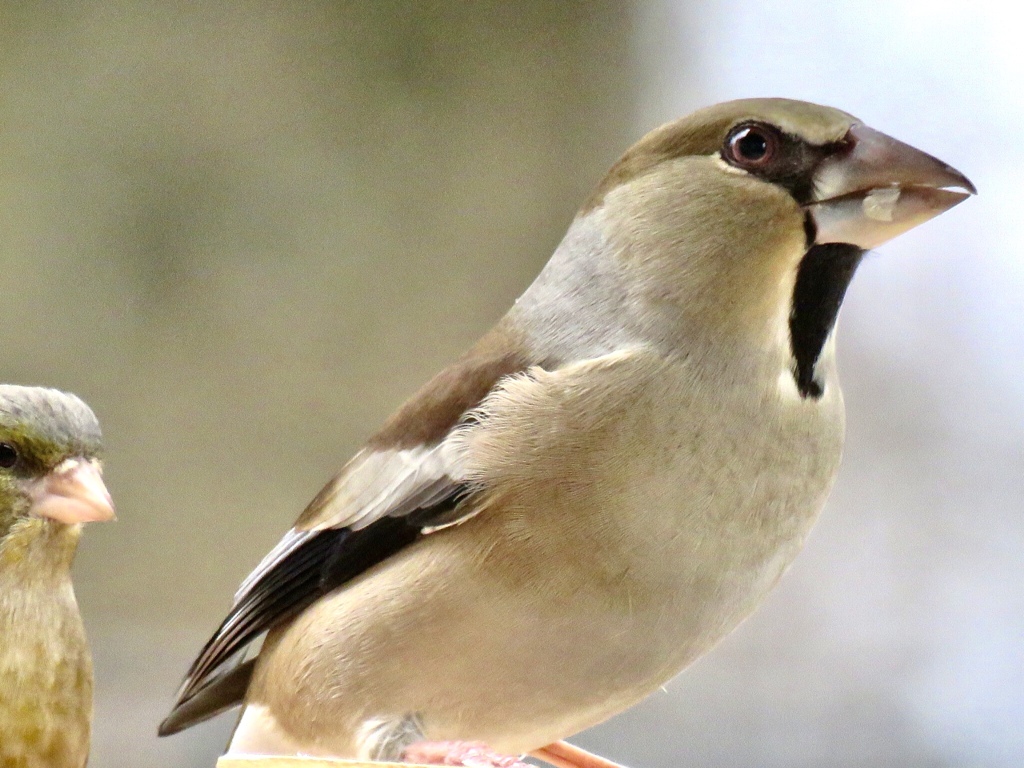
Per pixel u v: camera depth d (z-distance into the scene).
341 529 2.52
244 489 3.08
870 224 2.51
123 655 2.95
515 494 2.50
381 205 3.18
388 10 3.21
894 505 3.43
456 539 2.51
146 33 3.12
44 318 3.05
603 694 2.51
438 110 3.23
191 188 3.12
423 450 2.52
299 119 3.17
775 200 2.51
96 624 2.98
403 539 2.52
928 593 3.30
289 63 3.17
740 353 2.51
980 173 3.32
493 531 2.51
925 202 2.51
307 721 2.52
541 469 2.50
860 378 3.51
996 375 3.46
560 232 3.28
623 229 2.52
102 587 3.01
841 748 2.98
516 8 3.29
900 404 3.50
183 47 3.13
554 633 2.51
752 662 3.15
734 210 2.51
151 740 2.85
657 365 2.51
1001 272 3.44
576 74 3.33
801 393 2.51
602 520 2.50
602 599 2.50
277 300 3.12
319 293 3.13
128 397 3.07
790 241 2.51
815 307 2.51
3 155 3.05
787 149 2.51
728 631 2.52
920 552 3.38
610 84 3.35
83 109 3.10
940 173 2.51
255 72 3.15
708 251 2.51
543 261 3.25
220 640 2.54
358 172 3.18
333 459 3.11
